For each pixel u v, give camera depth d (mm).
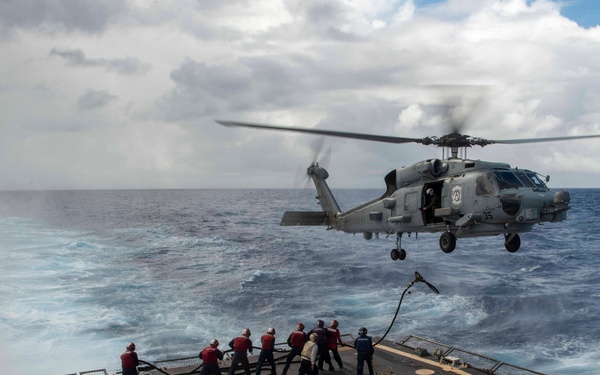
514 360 25016
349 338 22250
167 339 27594
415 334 28781
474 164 17781
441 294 36594
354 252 56250
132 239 67375
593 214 108812
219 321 30859
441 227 18781
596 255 53312
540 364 24516
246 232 77438
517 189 16531
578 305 33312
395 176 21078
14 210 123000
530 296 35406
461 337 28328
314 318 31609
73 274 42906
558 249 58094
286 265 48219
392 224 20625
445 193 18328
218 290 38062
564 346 26750
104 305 33562
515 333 28797
